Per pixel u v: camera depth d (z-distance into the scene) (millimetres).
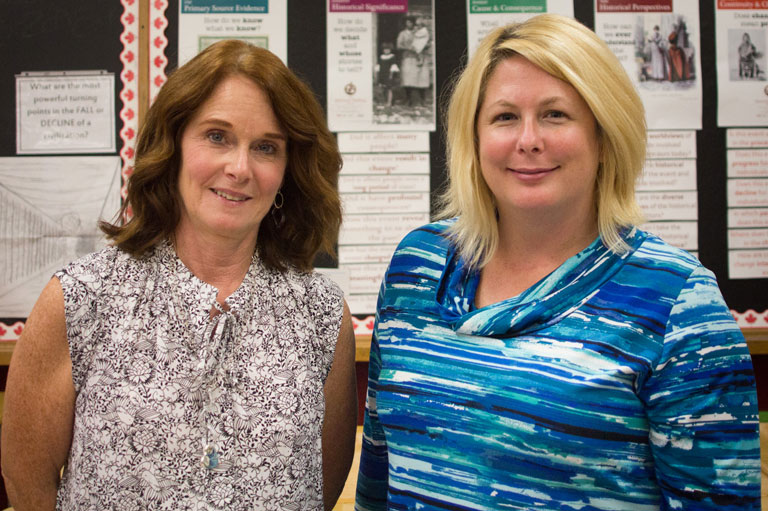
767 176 1784
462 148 923
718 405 756
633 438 782
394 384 930
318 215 1053
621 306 804
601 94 798
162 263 941
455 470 850
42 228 1760
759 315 1778
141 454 852
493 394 826
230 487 874
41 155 1759
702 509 758
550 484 793
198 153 888
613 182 858
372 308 1785
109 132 1763
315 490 961
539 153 806
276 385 924
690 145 1783
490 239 944
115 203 1767
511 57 830
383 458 1095
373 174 1777
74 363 882
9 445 916
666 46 1777
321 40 1771
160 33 1759
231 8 1764
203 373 885
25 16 1761
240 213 904
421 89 1778
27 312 1750
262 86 898
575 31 811
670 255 833
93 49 1762
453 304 911
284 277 1013
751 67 1783
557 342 812
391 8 1776
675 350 764
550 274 858
